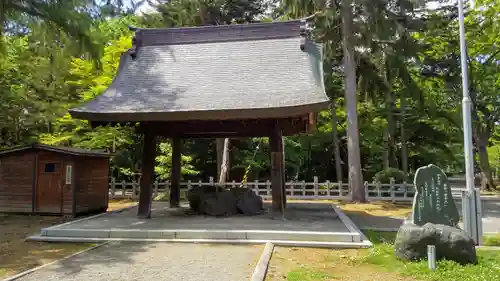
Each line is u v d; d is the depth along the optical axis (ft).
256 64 36.11
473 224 25.62
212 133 36.45
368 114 78.43
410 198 56.90
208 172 84.28
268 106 28.53
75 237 27.02
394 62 58.90
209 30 40.50
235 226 28.89
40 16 34.78
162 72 37.45
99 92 52.47
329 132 82.17
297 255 22.15
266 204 47.34
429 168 22.93
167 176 60.64
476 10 67.15
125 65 39.11
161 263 20.17
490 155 106.42
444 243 20.33
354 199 56.75
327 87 64.34
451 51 70.59
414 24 55.72
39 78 59.06
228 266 19.52
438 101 81.92
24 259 21.85
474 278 17.38
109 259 21.07
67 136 54.80
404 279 17.53
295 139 82.53
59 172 40.27
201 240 25.72
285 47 37.35
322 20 56.44
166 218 33.91
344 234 25.20
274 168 33.37
